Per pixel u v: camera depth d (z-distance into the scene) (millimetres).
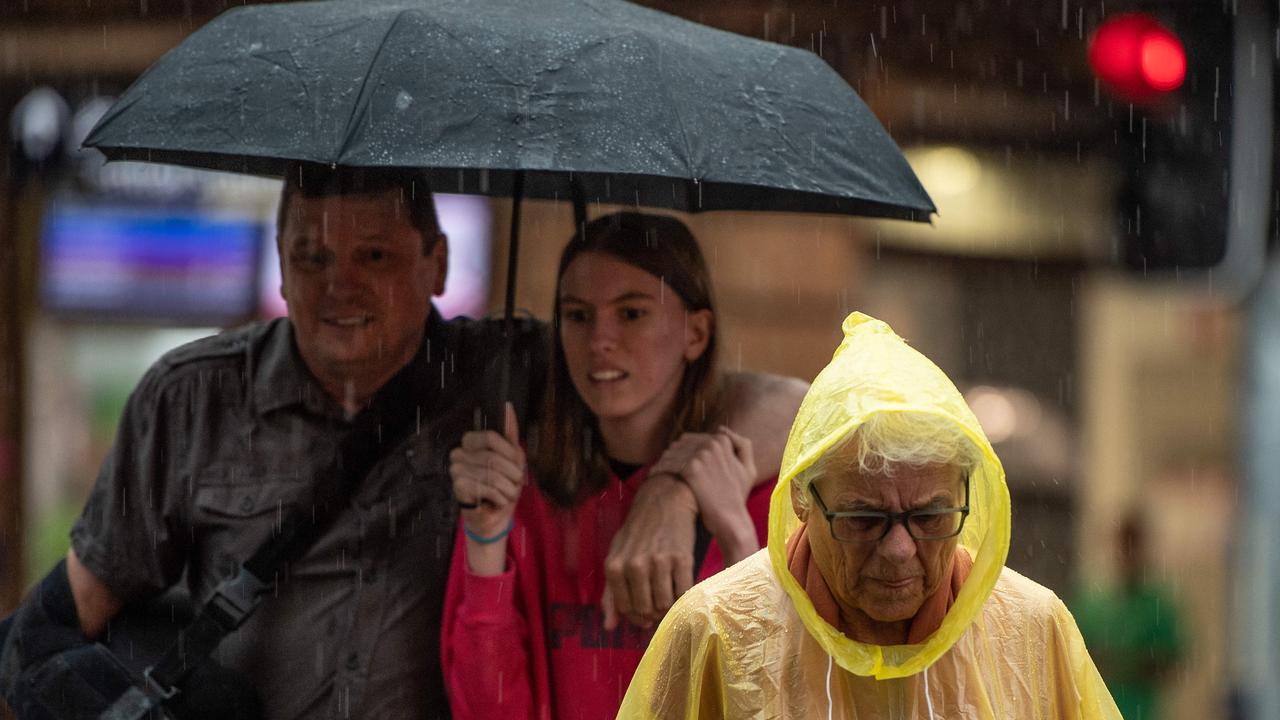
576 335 10562
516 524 10531
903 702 7586
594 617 10414
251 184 24109
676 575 10133
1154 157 16906
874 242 26719
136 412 11227
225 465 11039
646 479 10664
